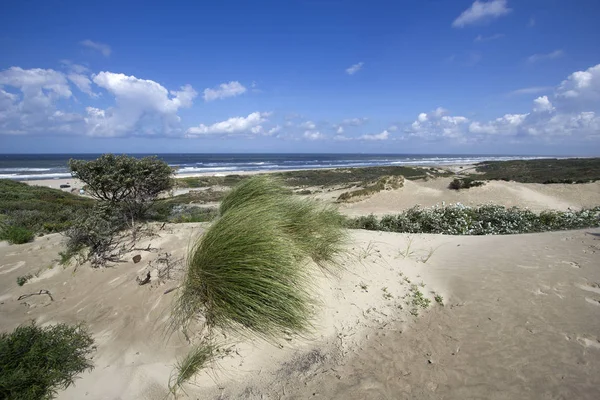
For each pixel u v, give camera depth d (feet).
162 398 9.18
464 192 74.13
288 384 9.89
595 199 71.36
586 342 10.84
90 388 9.29
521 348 10.83
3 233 25.26
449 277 17.11
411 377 9.98
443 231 32.94
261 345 11.21
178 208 37.63
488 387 9.30
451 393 9.22
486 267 18.06
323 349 11.46
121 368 10.06
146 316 12.22
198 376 9.93
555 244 21.94
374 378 10.01
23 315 12.84
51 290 14.73
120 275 14.84
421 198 73.15
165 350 10.82
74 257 16.98
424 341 11.82
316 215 17.65
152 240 17.87
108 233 17.31
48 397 8.81
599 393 8.69
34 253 19.70
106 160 23.99
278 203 17.15
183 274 13.76
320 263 15.57
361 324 12.97
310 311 12.58
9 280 15.88
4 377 8.52
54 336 10.53
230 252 12.17
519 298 14.16
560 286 14.96
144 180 23.95
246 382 9.93
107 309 12.85
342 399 9.21
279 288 11.89
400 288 15.89
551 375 9.48
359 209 64.85
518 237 25.48
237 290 11.64
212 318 11.68
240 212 14.20
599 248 20.20
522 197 69.92
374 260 17.95
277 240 13.09
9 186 68.39
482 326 12.39
